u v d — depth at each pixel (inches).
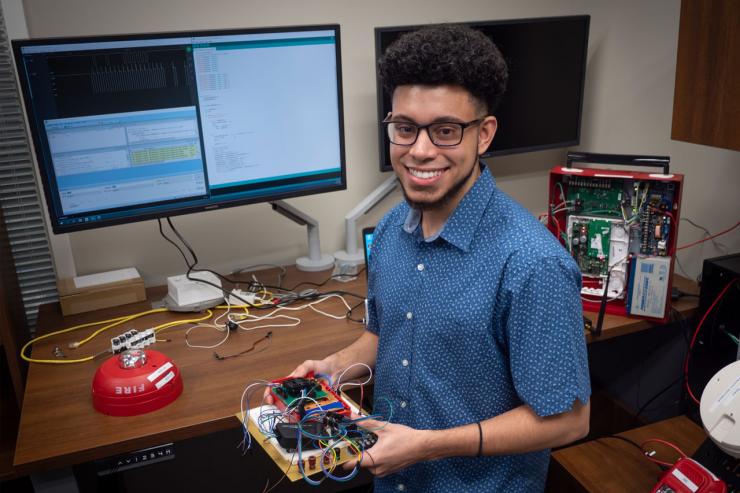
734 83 61.9
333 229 92.1
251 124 72.1
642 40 89.5
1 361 73.6
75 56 62.3
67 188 65.8
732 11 60.7
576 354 39.4
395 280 45.4
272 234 88.0
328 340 65.5
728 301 69.0
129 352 57.2
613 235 71.2
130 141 67.1
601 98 98.1
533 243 39.3
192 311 72.4
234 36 68.2
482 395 42.4
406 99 38.3
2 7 68.6
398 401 45.5
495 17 92.6
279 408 48.1
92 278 76.3
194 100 68.6
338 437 42.2
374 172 92.5
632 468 67.3
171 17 76.7
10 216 73.2
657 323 71.0
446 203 41.2
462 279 41.3
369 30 86.9
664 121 88.4
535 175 102.2
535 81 88.4
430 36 37.4
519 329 39.1
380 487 48.9
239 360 62.0
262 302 74.4
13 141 71.2
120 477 81.0
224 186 73.0
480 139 40.7
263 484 85.8
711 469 56.7
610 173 69.8
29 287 76.5
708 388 54.7
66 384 58.8
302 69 72.9
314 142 76.2
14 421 65.9
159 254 82.8
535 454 45.3
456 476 44.6
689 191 87.7
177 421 52.6
